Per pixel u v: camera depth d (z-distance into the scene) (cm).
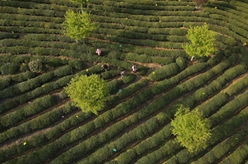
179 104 3419
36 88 3497
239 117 3347
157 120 3300
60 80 3525
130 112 3422
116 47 3844
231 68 3706
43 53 3762
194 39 3409
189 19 4188
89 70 3616
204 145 2928
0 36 3862
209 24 4181
